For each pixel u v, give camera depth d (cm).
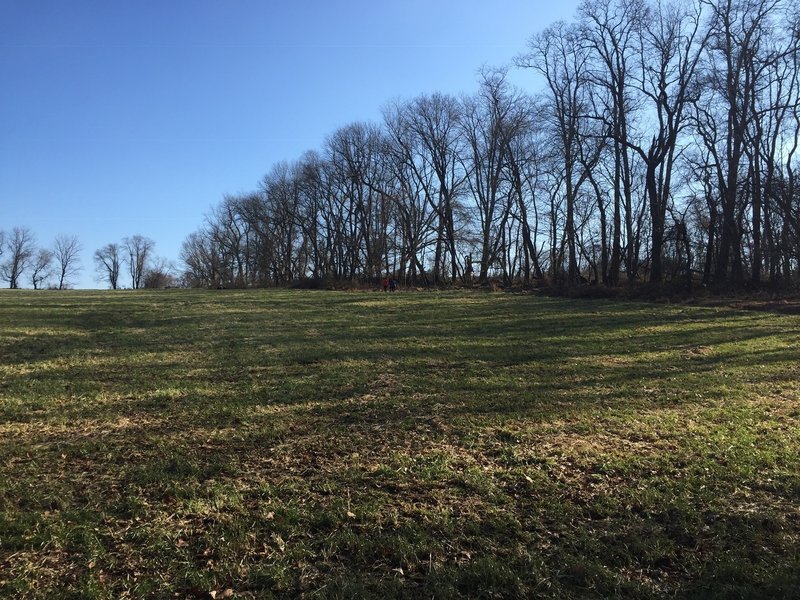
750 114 3434
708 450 652
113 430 737
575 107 4281
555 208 5400
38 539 435
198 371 1164
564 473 585
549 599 368
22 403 870
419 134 5734
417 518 481
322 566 409
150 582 382
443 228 5681
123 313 2439
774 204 3269
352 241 6725
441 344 1552
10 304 2844
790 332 1742
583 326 1930
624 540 443
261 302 3030
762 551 427
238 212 8344
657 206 3597
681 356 1350
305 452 650
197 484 546
